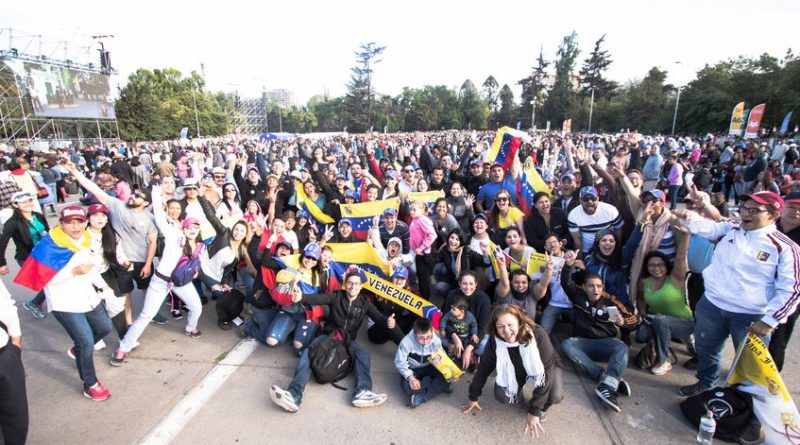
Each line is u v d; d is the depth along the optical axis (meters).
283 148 31.09
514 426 3.60
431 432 3.51
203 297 6.02
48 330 5.27
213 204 6.68
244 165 10.93
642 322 4.57
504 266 4.78
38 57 29.17
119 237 5.06
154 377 4.27
